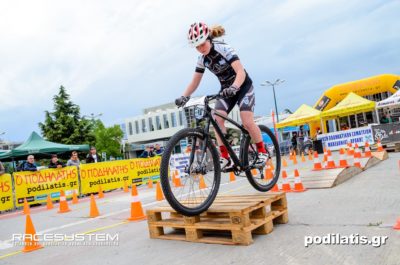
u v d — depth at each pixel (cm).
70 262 372
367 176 737
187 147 380
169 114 6159
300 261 288
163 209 411
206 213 404
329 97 2370
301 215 454
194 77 416
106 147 4262
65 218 725
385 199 491
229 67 388
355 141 1870
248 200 395
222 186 946
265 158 421
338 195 565
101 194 1084
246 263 297
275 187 684
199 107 376
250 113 400
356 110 1891
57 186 1173
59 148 1582
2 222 802
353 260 277
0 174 1051
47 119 3625
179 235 418
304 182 723
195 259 325
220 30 391
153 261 335
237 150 423
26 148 1498
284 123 2189
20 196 1085
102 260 363
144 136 6500
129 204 813
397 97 1734
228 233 401
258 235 379
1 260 421
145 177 1435
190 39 373
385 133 1669
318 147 2006
